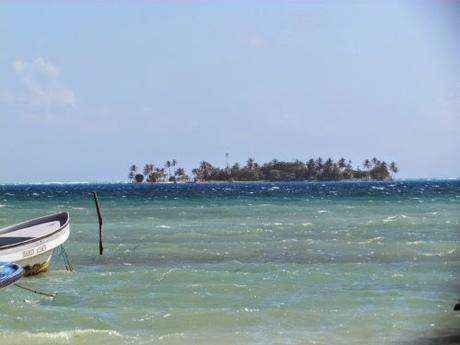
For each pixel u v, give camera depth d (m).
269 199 177.75
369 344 31.25
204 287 43.75
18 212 126.75
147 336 32.91
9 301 40.75
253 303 39.56
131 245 69.31
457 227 86.38
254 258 59.56
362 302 39.44
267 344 31.39
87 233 82.88
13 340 32.09
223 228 87.75
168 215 114.69
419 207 134.25
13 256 49.44
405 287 43.66
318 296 41.03
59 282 47.25
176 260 59.12
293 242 70.31
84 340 32.09
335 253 61.72
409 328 33.75
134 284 45.16
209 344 31.47
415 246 65.31
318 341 31.78
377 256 59.28
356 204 147.62
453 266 52.75
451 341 31.39
